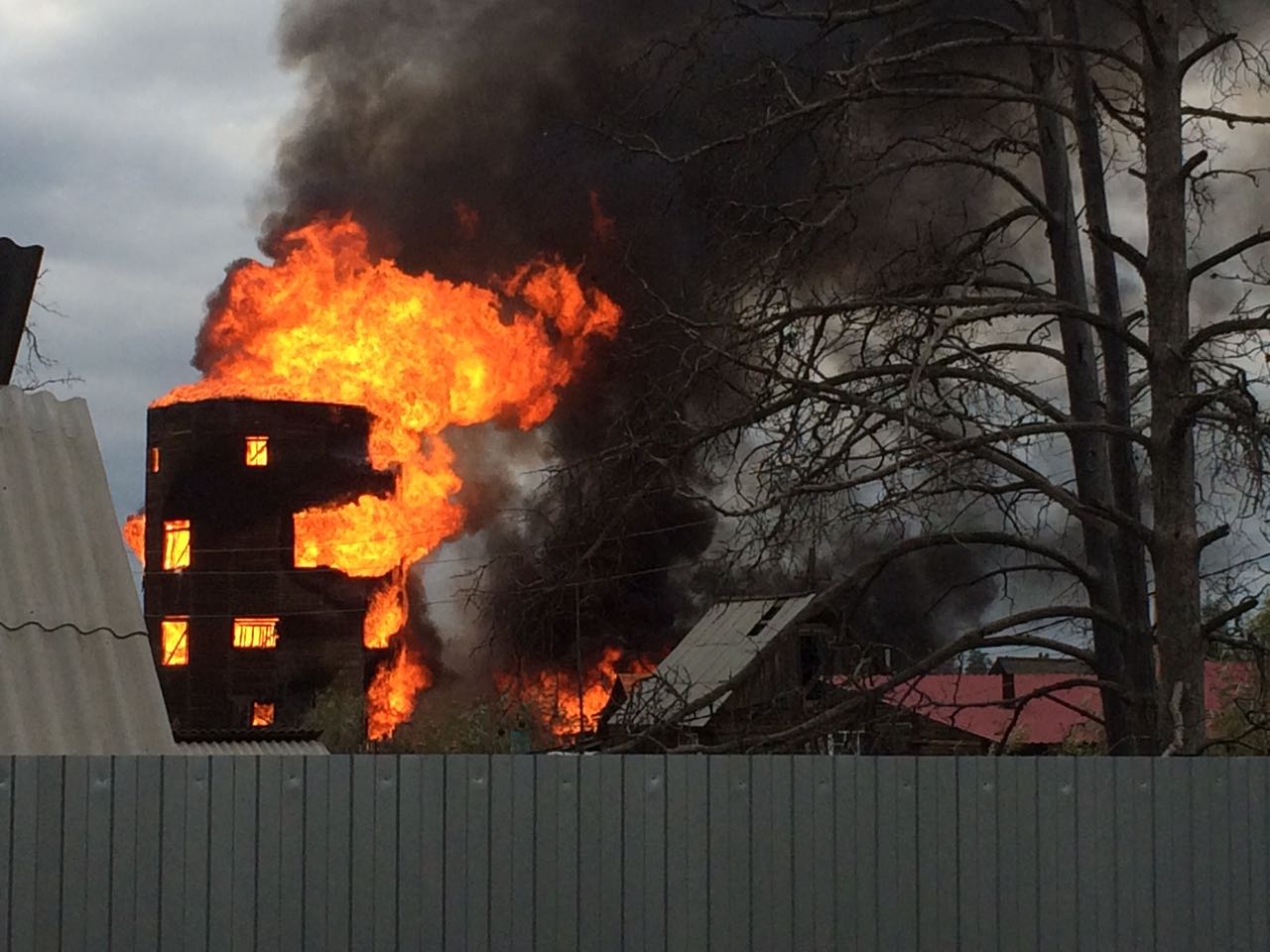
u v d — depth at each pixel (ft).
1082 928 30.83
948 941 29.81
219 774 25.90
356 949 26.35
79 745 28.63
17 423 32.32
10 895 24.80
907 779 29.76
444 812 26.96
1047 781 30.76
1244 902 32.12
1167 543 44.98
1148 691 46.73
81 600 30.55
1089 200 50.11
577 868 27.58
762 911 28.58
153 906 25.41
